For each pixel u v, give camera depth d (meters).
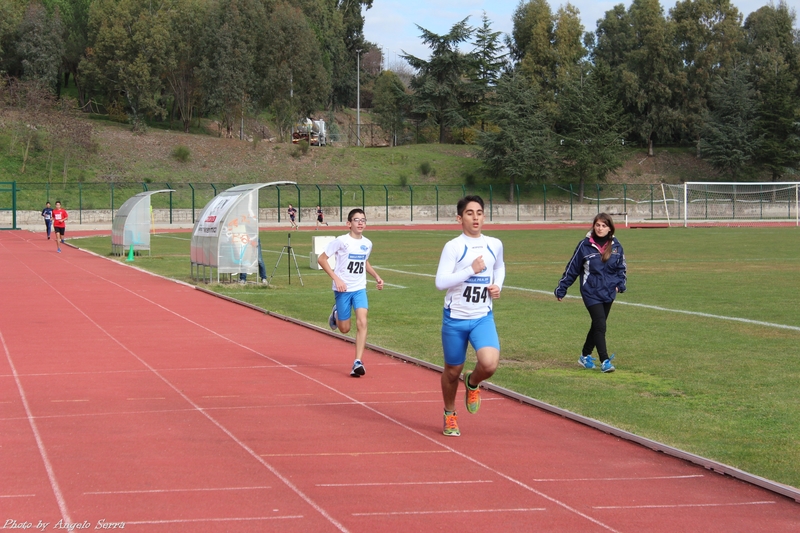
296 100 88.56
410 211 73.25
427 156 86.56
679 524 5.26
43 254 33.62
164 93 90.88
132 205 31.39
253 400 8.68
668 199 77.69
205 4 87.69
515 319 15.48
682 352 11.97
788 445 7.17
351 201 73.50
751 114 86.94
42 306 16.98
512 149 78.19
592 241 10.74
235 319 15.26
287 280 23.31
